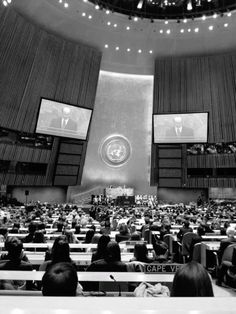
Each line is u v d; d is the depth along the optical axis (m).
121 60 31.38
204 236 7.66
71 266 1.83
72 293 1.72
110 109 33.34
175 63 29.84
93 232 7.03
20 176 25.17
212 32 26.84
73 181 28.34
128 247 5.73
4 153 23.80
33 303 1.22
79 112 27.67
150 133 33.53
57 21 25.28
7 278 2.77
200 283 1.45
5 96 22.78
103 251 4.40
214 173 28.84
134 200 27.77
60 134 26.66
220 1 25.69
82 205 27.09
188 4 23.64
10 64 22.69
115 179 32.50
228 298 1.31
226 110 28.02
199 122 28.67
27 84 24.22
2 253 4.50
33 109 25.02
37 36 24.17
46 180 26.95
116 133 33.16
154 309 1.16
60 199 29.11
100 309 1.16
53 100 25.98
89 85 28.33
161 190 31.00
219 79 28.31
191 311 1.15
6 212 14.77
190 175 29.69
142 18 26.22
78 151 28.30
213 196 29.08
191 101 29.12
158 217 13.73
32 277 2.80
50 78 25.78
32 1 22.70
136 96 33.91
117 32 27.53
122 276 2.88
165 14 26.58
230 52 28.92
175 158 29.66
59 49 25.98
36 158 25.95
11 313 1.10
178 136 29.20
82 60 27.59
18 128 24.28
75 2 24.00
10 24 21.78
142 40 28.53
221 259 6.11
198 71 29.09
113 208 21.50
